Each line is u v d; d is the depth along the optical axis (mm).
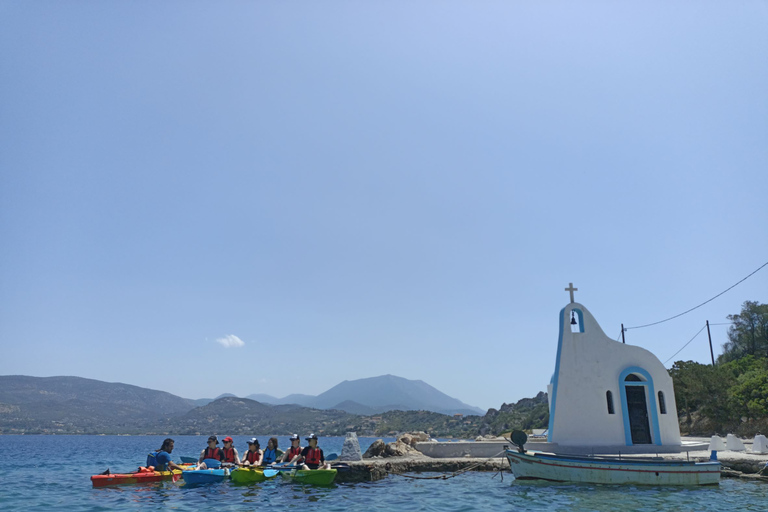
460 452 30672
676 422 27797
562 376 27547
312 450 23766
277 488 21188
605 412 26984
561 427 26891
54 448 85250
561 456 22219
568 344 27938
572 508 16766
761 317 65688
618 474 21359
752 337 64938
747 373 50219
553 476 22250
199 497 19141
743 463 23984
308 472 22328
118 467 40438
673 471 21141
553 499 18531
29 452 67938
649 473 21172
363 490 21172
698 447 27891
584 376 27516
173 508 17109
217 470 22234
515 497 19125
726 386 47719
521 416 100688
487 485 22469
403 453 31469
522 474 23109
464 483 23188
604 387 27422
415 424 194000
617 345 28109
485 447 30406
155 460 24094
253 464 24281
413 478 24812
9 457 54188
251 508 17078
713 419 47219
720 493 19422
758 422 42938
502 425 100188
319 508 17156
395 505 17750
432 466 27672
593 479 21547
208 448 24484
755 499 18156
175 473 23438
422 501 18500
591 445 26516
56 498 19953
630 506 16953
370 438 174125
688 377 49656
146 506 17516
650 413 27484
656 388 27828
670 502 17625
